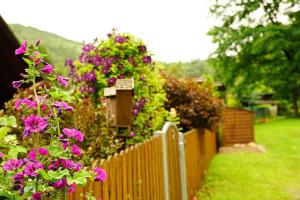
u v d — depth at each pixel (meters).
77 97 5.33
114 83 5.25
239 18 28.56
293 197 6.86
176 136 5.50
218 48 28.25
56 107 1.87
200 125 8.15
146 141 3.90
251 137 16.20
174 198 5.09
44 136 2.36
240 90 29.91
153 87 5.59
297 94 30.34
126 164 3.21
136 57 5.43
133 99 5.17
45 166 1.78
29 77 1.86
